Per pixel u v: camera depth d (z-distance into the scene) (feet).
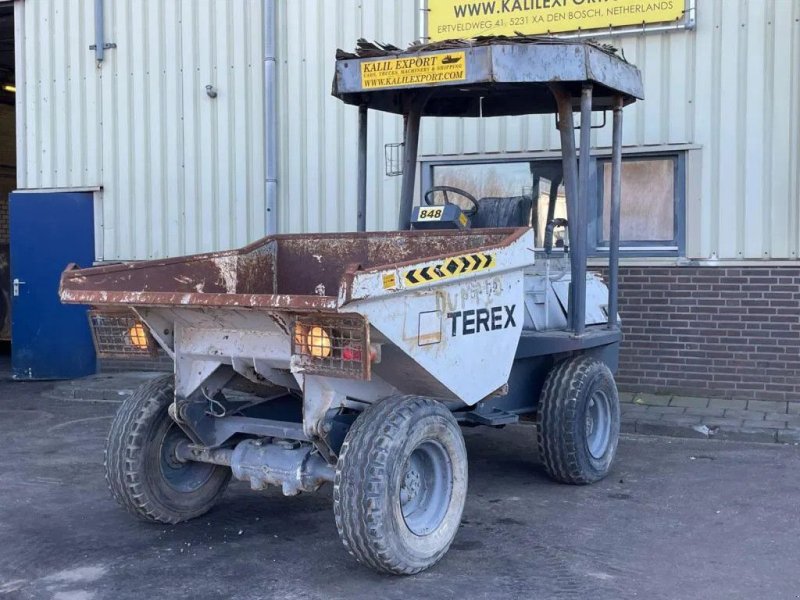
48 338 39.29
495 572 16.55
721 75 30.25
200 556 17.52
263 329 16.67
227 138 36.94
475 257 16.84
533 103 25.66
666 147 30.89
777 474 22.94
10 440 27.99
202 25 37.01
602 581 16.08
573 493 21.49
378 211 34.76
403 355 15.70
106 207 38.88
